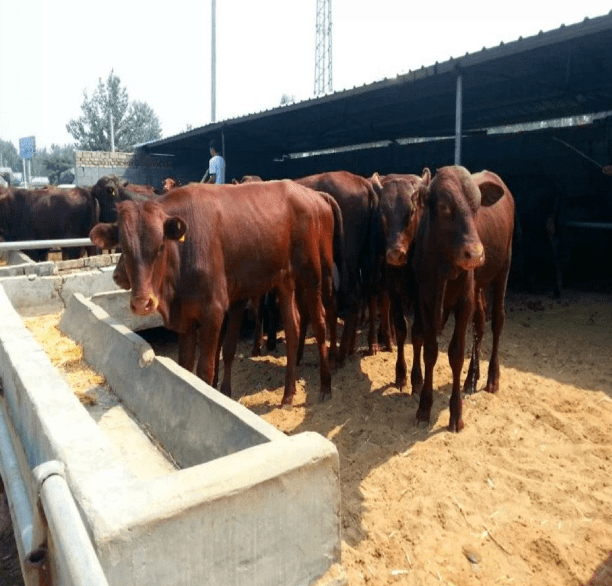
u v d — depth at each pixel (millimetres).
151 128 53250
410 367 6082
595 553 3125
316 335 5398
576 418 4746
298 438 2129
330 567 2131
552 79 10797
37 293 6137
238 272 4621
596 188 10969
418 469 3996
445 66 8398
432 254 4422
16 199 10727
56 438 2244
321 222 5434
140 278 3627
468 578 2943
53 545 1421
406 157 15328
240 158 22203
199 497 1783
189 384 3170
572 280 10898
